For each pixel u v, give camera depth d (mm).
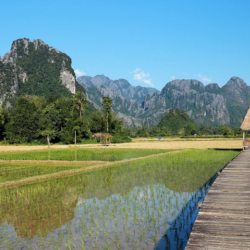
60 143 65188
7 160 25766
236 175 11445
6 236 7508
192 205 10195
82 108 75500
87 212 9508
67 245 6938
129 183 14352
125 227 8086
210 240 5266
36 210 9781
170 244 6941
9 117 70750
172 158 25484
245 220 6242
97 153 34125
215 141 70688
